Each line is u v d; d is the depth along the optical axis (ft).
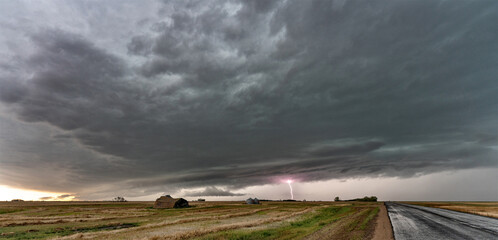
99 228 108.47
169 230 84.89
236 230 79.05
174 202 285.84
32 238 84.33
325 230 73.26
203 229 80.64
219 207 279.90
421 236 60.23
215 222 111.75
